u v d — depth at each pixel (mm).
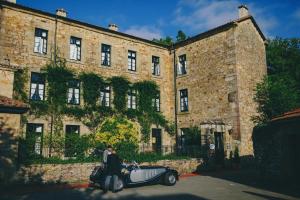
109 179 11562
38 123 18766
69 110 20062
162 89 25703
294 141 12609
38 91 19328
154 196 10688
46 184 13664
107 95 22594
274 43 33250
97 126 21250
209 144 19406
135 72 24219
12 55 18438
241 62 21531
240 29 22047
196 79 23906
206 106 22719
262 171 14328
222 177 15789
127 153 16812
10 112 13352
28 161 13992
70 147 16344
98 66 22203
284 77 24250
